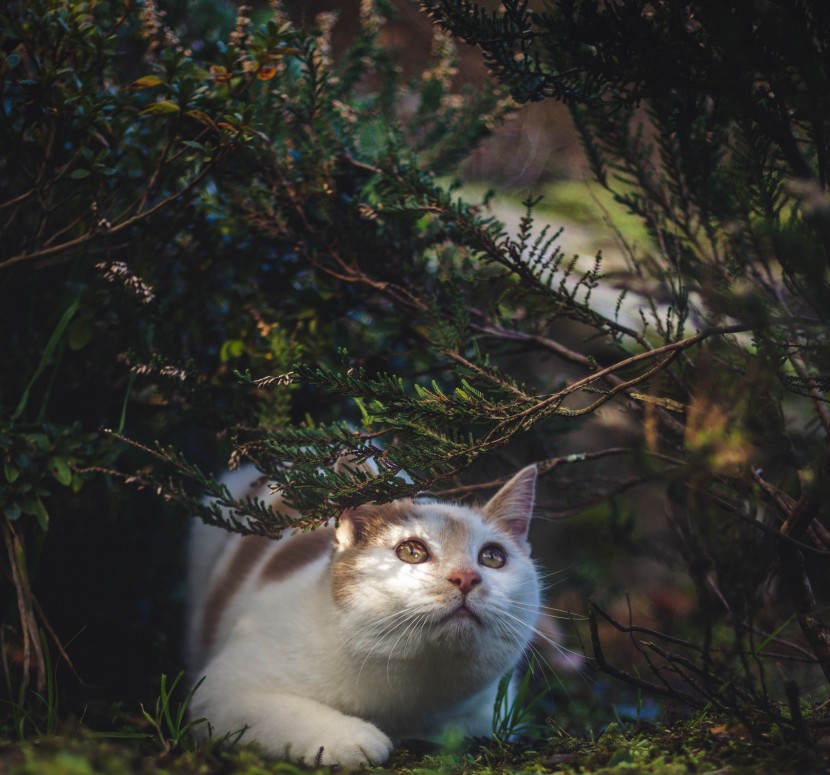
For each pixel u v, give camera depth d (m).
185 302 3.29
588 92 2.25
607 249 5.15
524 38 2.25
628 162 3.04
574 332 4.54
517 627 2.57
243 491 3.43
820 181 2.02
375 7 3.72
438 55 3.72
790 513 2.11
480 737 2.60
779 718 1.90
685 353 2.68
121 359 2.98
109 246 3.01
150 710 2.94
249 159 3.04
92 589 3.41
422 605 2.40
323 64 3.23
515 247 2.85
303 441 2.25
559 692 3.45
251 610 2.82
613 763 1.94
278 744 2.30
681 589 4.51
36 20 2.41
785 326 1.85
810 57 1.80
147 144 2.92
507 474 3.60
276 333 3.13
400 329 3.39
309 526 2.15
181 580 3.77
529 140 7.43
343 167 3.24
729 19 1.77
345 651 2.47
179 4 3.52
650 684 2.18
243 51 3.02
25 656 2.55
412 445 2.11
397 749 2.46
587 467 4.24
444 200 2.88
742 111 2.06
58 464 2.66
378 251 3.20
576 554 4.86
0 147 2.65
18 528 2.79
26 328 3.03
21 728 2.21
